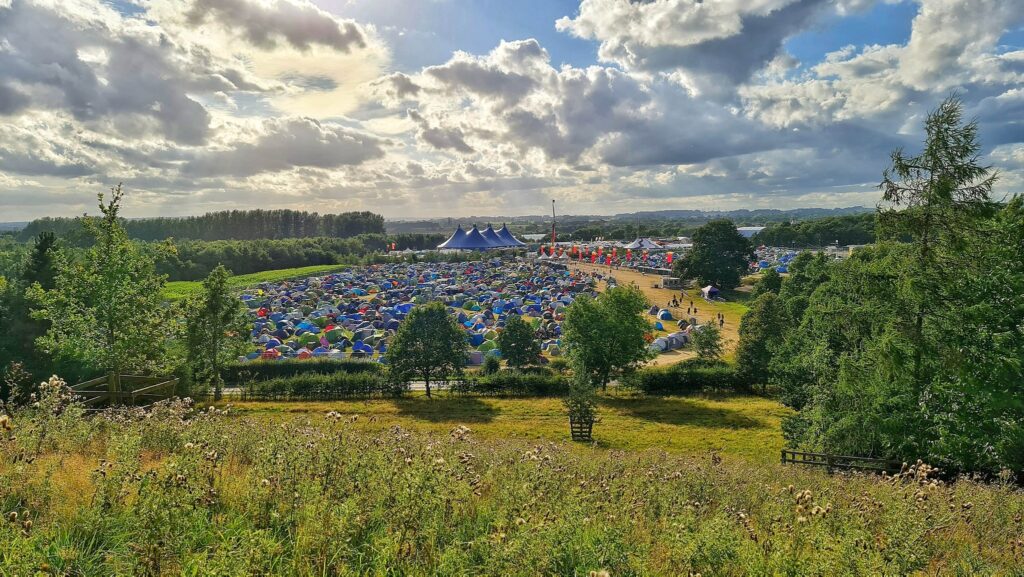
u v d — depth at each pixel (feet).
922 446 59.26
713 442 102.99
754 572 18.11
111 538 17.93
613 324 155.02
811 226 589.32
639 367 162.09
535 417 127.65
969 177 58.23
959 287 58.49
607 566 17.72
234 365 175.52
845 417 67.92
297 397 149.07
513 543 17.26
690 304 288.10
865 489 38.40
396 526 18.97
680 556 19.44
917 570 20.54
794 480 45.70
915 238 61.98
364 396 151.94
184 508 17.49
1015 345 55.83
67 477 23.39
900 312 62.08
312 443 24.50
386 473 21.30
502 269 441.27
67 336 82.38
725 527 20.58
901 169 61.05
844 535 20.39
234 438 32.01
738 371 153.99
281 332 233.14
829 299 77.82
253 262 467.52
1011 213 60.70
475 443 46.16
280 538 18.79
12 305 123.03
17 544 14.94
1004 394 54.03
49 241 131.44
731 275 319.06
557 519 19.52
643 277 388.37
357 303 297.94
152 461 28.71
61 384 33.78
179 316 94.99
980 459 54.90
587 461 44.11
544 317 258.57
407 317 157.28
